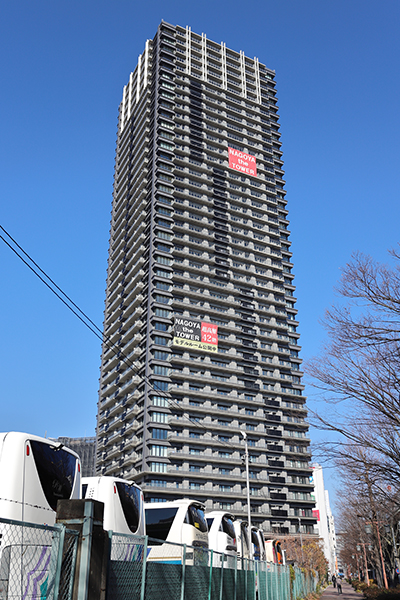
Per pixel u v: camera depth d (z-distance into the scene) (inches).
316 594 1924.2
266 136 5157.5
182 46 4869.6
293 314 4544.8
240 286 4271.7
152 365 3462.1
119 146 5275.6
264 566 771.4
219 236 4284.0
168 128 4340.6
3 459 266.8
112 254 4744.1
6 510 250.1
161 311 3681.1
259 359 4101.9
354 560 3681.1
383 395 682.2
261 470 3661.4
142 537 292.5
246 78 5359.3
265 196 4800.7
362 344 653.3
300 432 4013.3
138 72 5068.9
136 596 276.8
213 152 4559.5
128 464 3435.0
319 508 6348.4
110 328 4237.2
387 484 860.0
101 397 4220.0
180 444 3336.6
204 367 3683.6
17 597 207.8
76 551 223.3
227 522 753.0
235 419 3695.9
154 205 4003.4
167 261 3865.7
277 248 4687.5
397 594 1210.0
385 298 625.9
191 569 389.1
